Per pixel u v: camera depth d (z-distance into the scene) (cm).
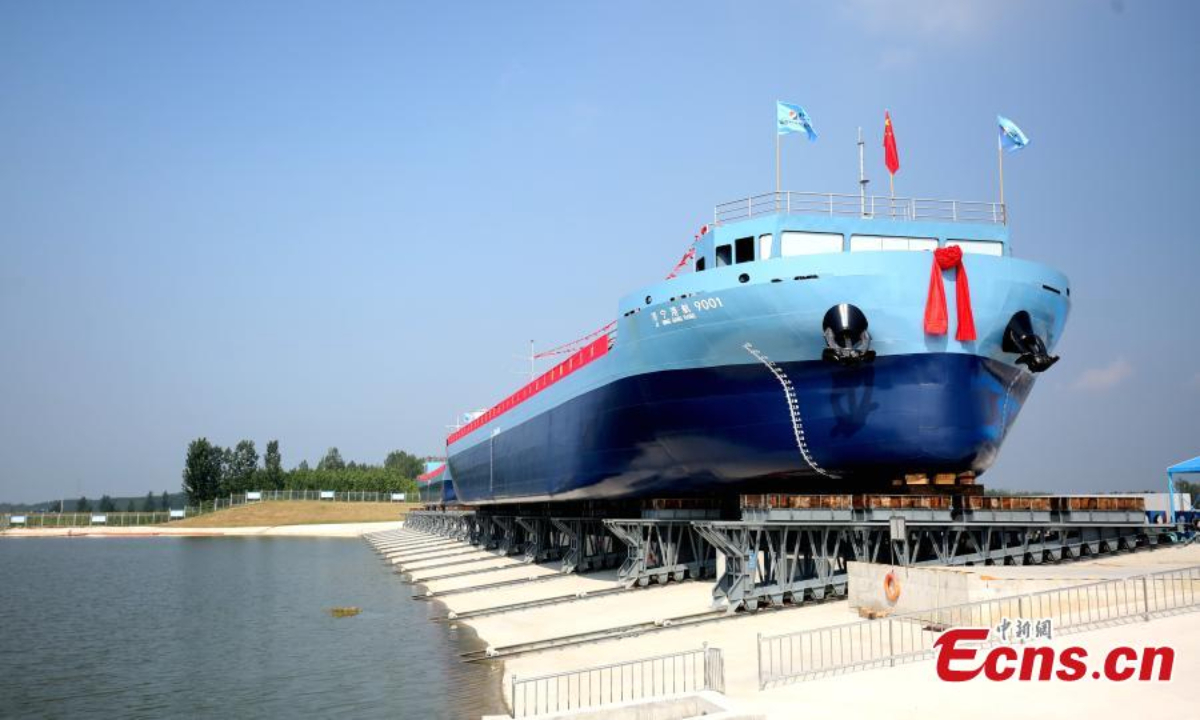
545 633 3241
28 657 3428
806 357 2784
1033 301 2792
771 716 1502
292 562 8231
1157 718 1298
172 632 4041
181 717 2459
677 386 3130
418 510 12875
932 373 2698
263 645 3606
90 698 2717
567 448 4391
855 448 2828
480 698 2388
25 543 12644
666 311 3075
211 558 8931
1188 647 1549
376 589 5650
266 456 18162
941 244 3031
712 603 3053
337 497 16450
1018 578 1955
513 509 7144
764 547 3030
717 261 3088
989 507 2766
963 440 2784
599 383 3756
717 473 3241
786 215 2959
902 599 2266
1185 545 3109
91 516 16338
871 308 2669
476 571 5912
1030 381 3042
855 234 2984
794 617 2623
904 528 2641
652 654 2516
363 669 2978
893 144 3069
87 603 5194
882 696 1557
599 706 1777
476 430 7388
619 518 4481
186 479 17500
